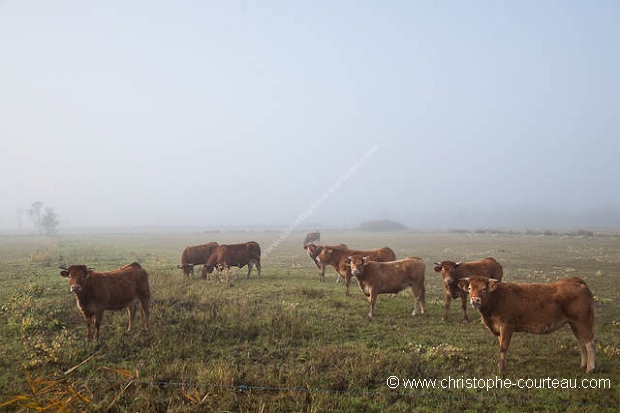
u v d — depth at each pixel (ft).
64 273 27.27
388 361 24.75
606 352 26.55
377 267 36.50
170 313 34.40
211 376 21.45
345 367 23.68
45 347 26.04
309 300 42.34
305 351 26.78
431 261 85.35
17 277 57.16
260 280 56.18
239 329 30.25
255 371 23.00
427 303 42.50
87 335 28.19
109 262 77.61
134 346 26.91
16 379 21.90
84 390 19.93
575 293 23.22
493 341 29.63
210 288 48.80
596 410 18.84
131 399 19.39
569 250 107.86
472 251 108.17
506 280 58.70
